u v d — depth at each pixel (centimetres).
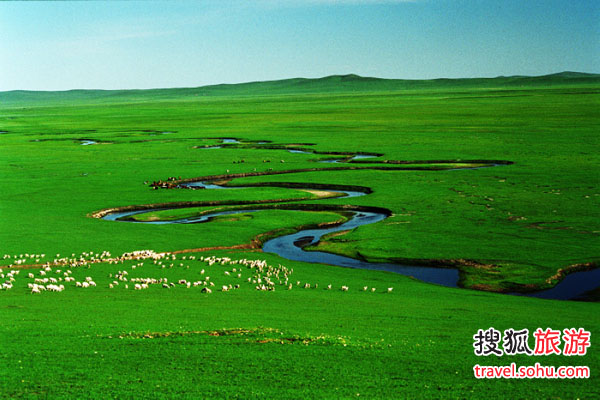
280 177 12319
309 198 10106
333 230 7944
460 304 4384
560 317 3938
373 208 9206
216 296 4434
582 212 8369
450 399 2445
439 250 6631
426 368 2792
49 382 2570
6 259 5903
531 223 7819
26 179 12369
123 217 8906
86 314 3697
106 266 5659
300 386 2555
